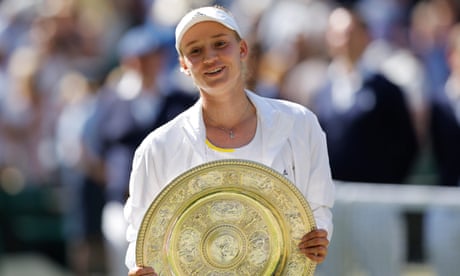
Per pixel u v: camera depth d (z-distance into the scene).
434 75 22.56
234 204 10.00
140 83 18.36
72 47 25.14
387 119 17.48
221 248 10.04
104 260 20.36
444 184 17.56
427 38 24.05
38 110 23.55
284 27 23.02
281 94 19.84
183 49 10.08
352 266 16.42
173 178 9.97
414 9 24.95
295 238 10.05
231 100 10.18
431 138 17.70
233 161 9.81
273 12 23.81
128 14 27.48
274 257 10.10
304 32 21.94
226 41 10.03
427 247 15.89
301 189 10.34
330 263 16.59
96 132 19.27
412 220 15.99
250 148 10.22
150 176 10.23
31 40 25.19
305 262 10.09
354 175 17.52
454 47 17.95
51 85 23.78
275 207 10.00
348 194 16.59
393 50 22.38
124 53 19.94
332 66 18.27
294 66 21.69
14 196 23.48
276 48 22.42
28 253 23.61
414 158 17.80
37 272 23.20
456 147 17.41
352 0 24.69
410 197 16.02
